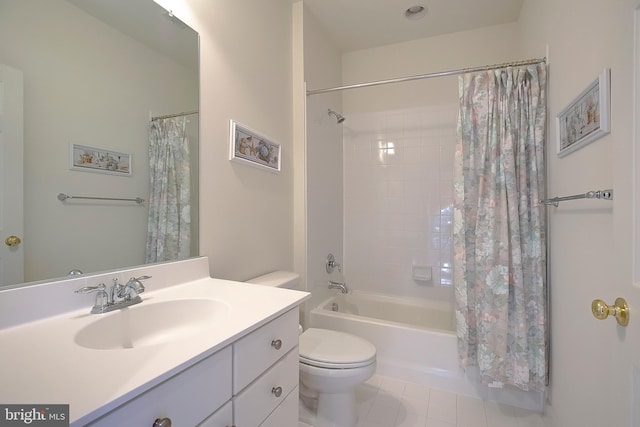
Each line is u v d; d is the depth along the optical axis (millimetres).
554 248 1386
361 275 2672
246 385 766
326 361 1281
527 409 1560
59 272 827
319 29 2264
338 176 2607
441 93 2416
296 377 1001
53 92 813
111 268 955
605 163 871
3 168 724
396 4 2035
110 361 563
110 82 953
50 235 811
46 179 803
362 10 2102
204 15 1285
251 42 1600
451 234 2391
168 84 1135
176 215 1173
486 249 1540
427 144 2461
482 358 1518
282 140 1911
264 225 1719
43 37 792
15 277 744
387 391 1710
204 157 1284
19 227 751
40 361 562
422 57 2473
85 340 733
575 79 1099
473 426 1438
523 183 1507
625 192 711
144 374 520
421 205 2482
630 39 690
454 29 2330
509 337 1502
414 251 2504
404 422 1464
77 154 870
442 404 1600
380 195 2609
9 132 731
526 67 1540
